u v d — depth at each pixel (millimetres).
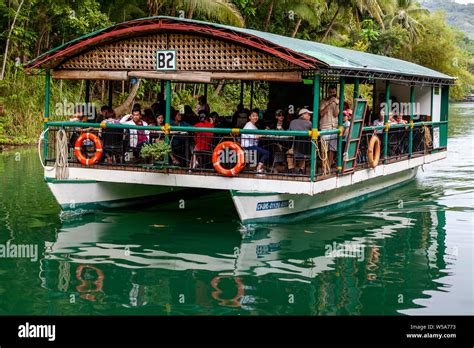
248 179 10352
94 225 11164
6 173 16656
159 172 10977
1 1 23000
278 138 10484
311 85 13883
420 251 9750
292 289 7945
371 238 10531
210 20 28172
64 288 7891
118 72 11430
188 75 10828
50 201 13117
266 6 34656
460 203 13750
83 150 11797
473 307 7402
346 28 41250
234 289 7918
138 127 11047
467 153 23516
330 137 10906
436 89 16859
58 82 24938
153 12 23938
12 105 23250
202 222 11531
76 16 24953
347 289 7980
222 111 25188
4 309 7223
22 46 24094
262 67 10406
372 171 12711
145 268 8711
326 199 12398
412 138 15445
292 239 10383
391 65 14391
